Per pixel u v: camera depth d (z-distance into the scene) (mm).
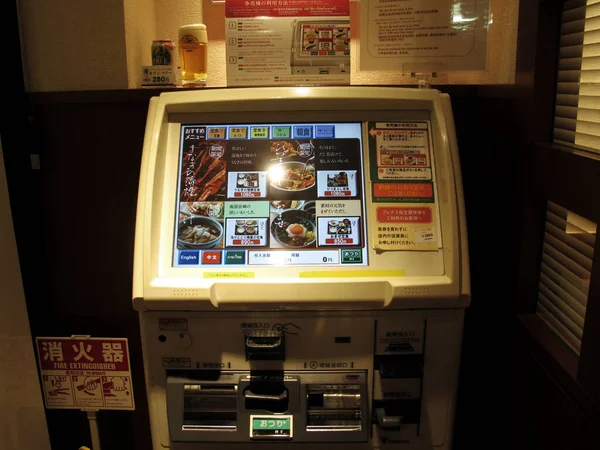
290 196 1294
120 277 1594
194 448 1350
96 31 1530
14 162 1506
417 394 1311
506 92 1449
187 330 1278
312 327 1271
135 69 1612
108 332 1630
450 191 1253
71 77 1559
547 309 1361
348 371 1299
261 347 1265
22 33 1540
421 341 1283
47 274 1606
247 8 1464
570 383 1083
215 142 1324
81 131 1519
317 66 1472
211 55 1787
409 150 1314
